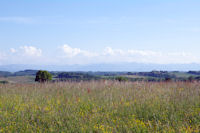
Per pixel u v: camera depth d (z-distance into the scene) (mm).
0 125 7410
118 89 13938
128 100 10852
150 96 11180
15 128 7094
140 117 8281
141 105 9469
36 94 12812
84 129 6922
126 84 15594
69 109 9250
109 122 7605
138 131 6773
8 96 12188
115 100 10812
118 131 6844
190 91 12203
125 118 8023
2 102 10602
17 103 10398
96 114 8477
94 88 14578
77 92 13266
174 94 11461
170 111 8617
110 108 9320
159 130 6941
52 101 10945
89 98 11398
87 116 8227
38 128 7113
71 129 6961
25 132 6887
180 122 7449
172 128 6941
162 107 9109
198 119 7785
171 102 9906
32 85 16953
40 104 10219
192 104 9562
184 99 10297
